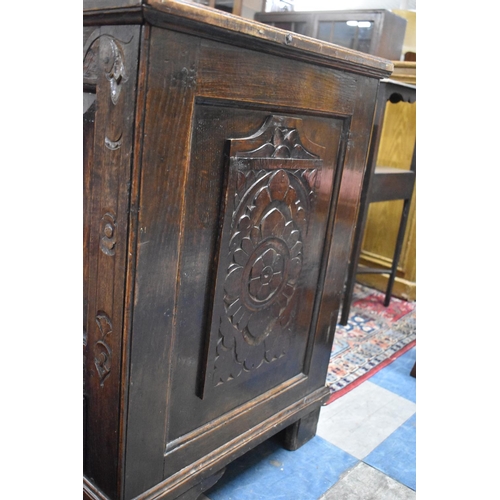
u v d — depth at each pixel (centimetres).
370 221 278
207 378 105
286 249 114
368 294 271
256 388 122
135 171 77
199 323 100
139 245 81
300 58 97
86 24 79
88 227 88
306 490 126
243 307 108
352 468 135
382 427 155
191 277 94
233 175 94
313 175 114
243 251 103
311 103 105
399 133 261
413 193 257
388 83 194
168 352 94
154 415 95
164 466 101
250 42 85
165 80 76
